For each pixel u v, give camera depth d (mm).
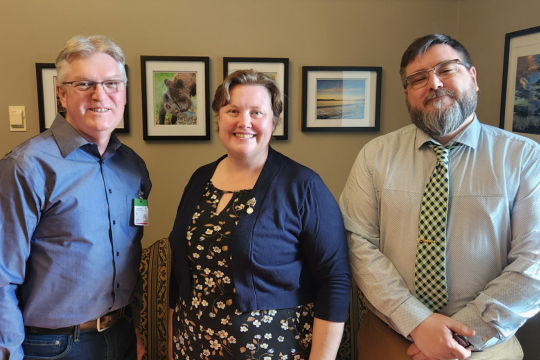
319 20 2217
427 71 1375
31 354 1323
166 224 2258
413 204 1408
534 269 1236
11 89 2100
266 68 2197
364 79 2258
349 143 2314
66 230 1301
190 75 2158
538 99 1729
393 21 2254
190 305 1385
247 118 1326
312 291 1416
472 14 2170
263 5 2178
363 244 1454
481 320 1281
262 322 1297
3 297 1229
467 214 1340
